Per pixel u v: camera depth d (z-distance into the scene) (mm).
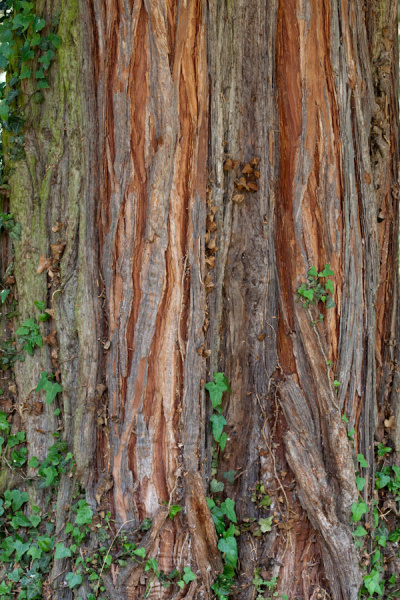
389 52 4441
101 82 3398
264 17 3697
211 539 3283
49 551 3342
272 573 3377
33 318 3506
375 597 3637
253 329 3621
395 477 4023
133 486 3215
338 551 3336
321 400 3475
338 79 3697
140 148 3285
